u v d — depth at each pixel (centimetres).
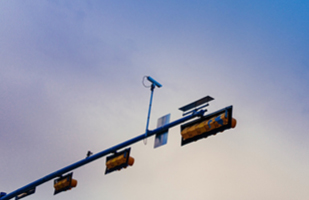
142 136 1311
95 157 1463
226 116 1077
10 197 1809
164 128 1252
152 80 1437
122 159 1348
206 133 1129
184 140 1185
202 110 1161
